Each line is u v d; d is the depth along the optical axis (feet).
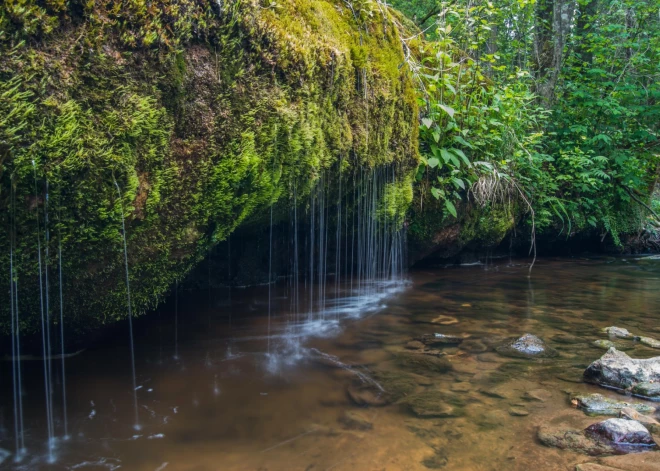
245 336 10.22
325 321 11.59
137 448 5.64
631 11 29.94
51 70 5.52
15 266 6.02
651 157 29.58
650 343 9.96
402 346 9.66
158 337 9.95
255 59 7.88
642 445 5.75
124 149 6.33
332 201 12.28
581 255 28.91
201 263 13.76
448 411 6.68
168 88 6.75
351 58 10.71
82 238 6.37
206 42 7.18
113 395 7.04
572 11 32.42
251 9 7.63
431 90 15.71
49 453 5.49
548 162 26.35
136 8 6.18
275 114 8.23
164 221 7.38
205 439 5.86
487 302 13.99
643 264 24.21
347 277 15.71
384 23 13.04
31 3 5.28
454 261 21.67
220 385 7.52
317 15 9.93
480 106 19.13
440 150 16.39
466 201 19.20
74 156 5.81
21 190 5.58
